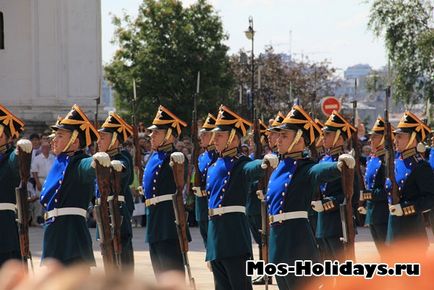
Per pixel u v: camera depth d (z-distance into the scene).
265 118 93.94
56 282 3.40
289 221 15.00
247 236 16.77
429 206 19.62
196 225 38.03
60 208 16.14
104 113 52.31
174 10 83.12
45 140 36.56
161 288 3.44
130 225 21.05
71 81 52.16
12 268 3.66
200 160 22.84
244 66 97.25
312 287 14.54
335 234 20.11
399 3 60.84
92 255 16.27
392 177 19.70
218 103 81.56
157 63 81.44
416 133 20.23
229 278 16.84
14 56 52.47
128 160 21.58
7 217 17.66
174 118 20.30
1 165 17.73
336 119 21.73
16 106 52.41
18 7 52.38
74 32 52.28
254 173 16.14
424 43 59.41
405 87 61.03
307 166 15.10
